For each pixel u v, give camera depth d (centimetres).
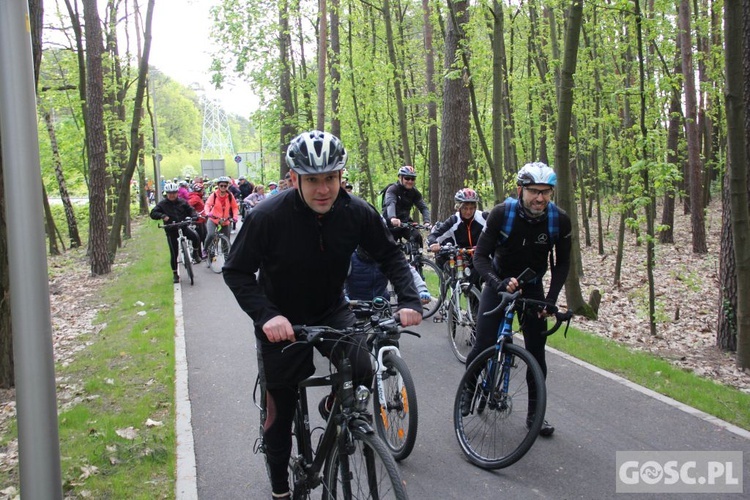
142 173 3694
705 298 1334
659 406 559
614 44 1536
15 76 286
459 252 720
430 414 548
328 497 318
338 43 1930
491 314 487
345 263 335
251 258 321
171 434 509
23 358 288
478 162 2133
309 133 311
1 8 284
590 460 454
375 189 2666
